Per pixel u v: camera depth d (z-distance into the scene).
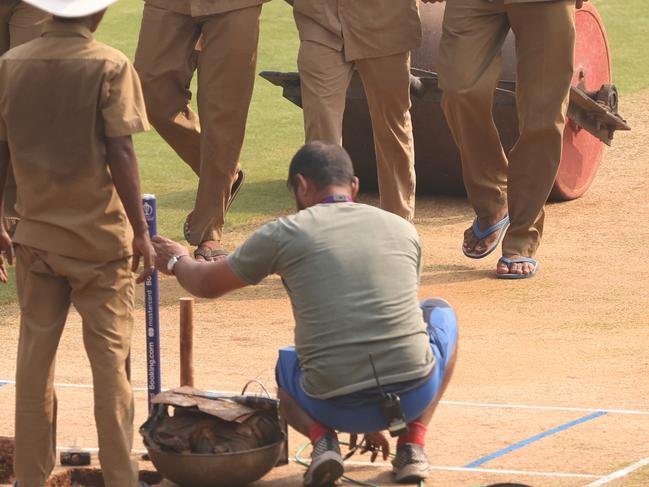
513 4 28.69
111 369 16.22
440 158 37.16
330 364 16.20
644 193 38.47
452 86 29.30
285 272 16.52
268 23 64.25
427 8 36.12
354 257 16.39
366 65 29.05
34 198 16.00
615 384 22.02
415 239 16.94
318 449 16.64
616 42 60.06
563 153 36.47
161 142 47.41
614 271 30.58
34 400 16.27
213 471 16.55
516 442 18.89
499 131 35.75
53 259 15.97
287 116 50.75
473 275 30.56
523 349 24.58
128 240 16.25
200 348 25.12
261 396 17.78
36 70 15.84
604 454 18.23
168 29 29.80
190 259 17.34
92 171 15.88
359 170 38.69
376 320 16.25
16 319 27.67
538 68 29.08
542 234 31.95
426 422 17.38
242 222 35.78
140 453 18.78
